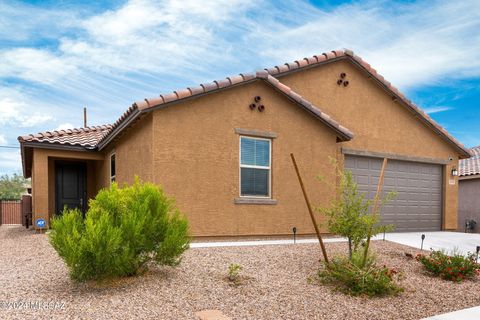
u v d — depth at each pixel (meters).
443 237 13.29
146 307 5.13
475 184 20.16
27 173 19.98
